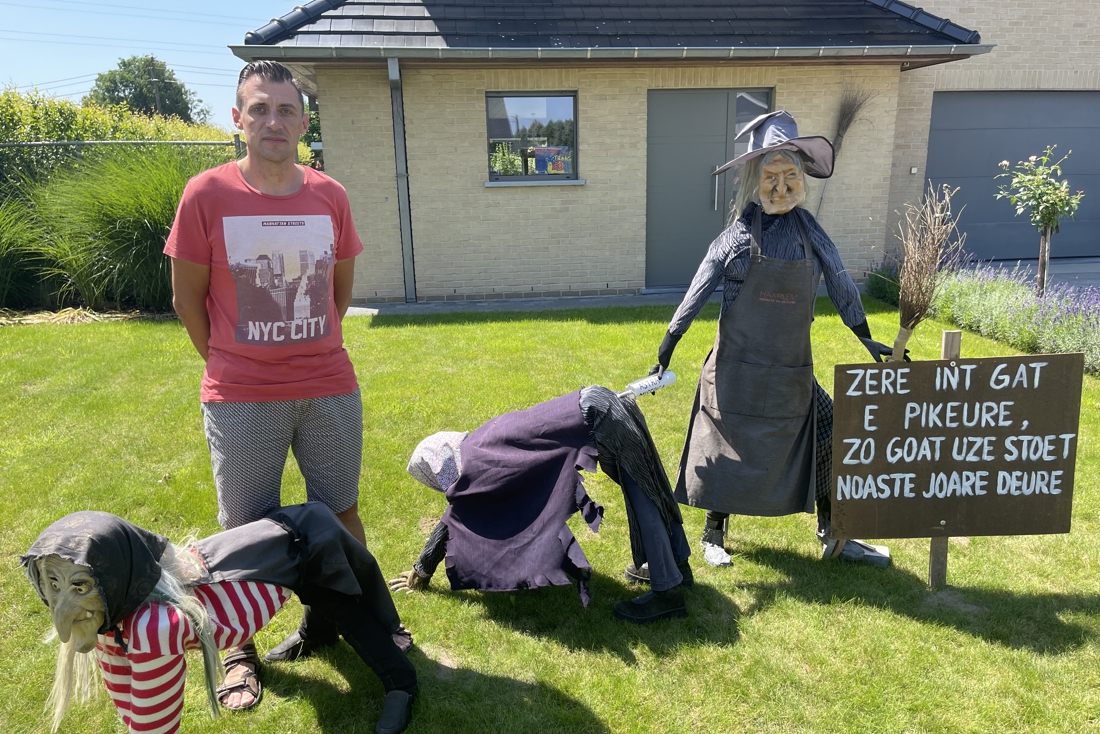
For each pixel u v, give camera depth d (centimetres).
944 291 841
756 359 325
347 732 251
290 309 254
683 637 296
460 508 302
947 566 349
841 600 320
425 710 258
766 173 313
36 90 1179
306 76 1044
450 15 931
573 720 253
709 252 330
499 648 292
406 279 981
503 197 980
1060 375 317
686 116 998
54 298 950
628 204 1002
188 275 249
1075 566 347
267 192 249
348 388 275
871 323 791
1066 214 761
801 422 331
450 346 720
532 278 1010
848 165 1023
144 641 191
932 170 1159
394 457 464
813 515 404
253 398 255
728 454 336
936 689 265
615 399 298
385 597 267
